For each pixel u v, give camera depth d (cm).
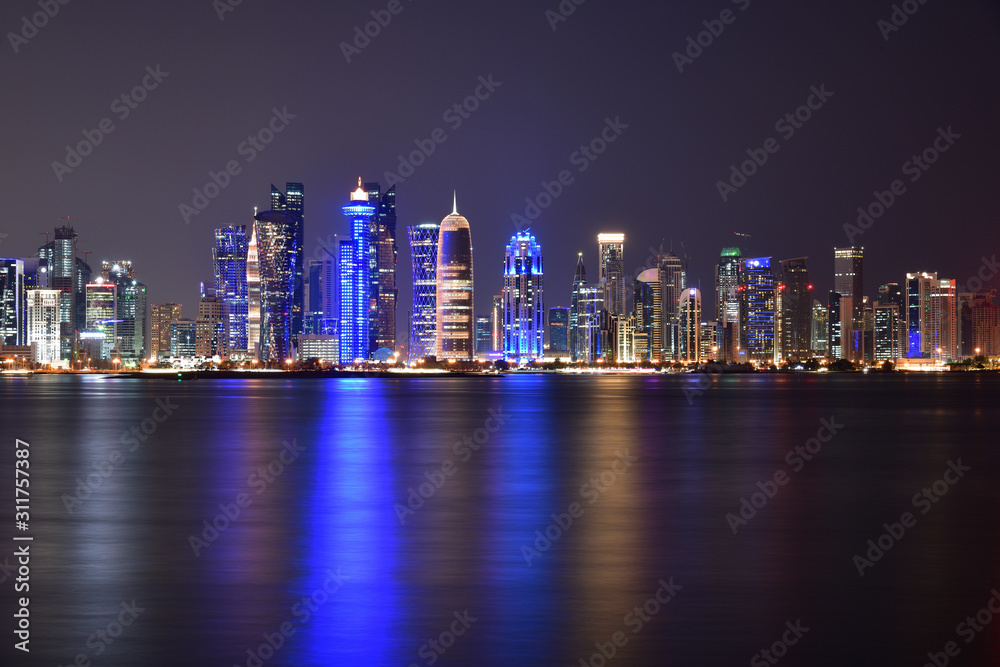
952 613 2597
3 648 2306
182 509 4488
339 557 3325
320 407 17088
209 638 2384
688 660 2231
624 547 3512
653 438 9238
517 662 2220
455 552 3416
